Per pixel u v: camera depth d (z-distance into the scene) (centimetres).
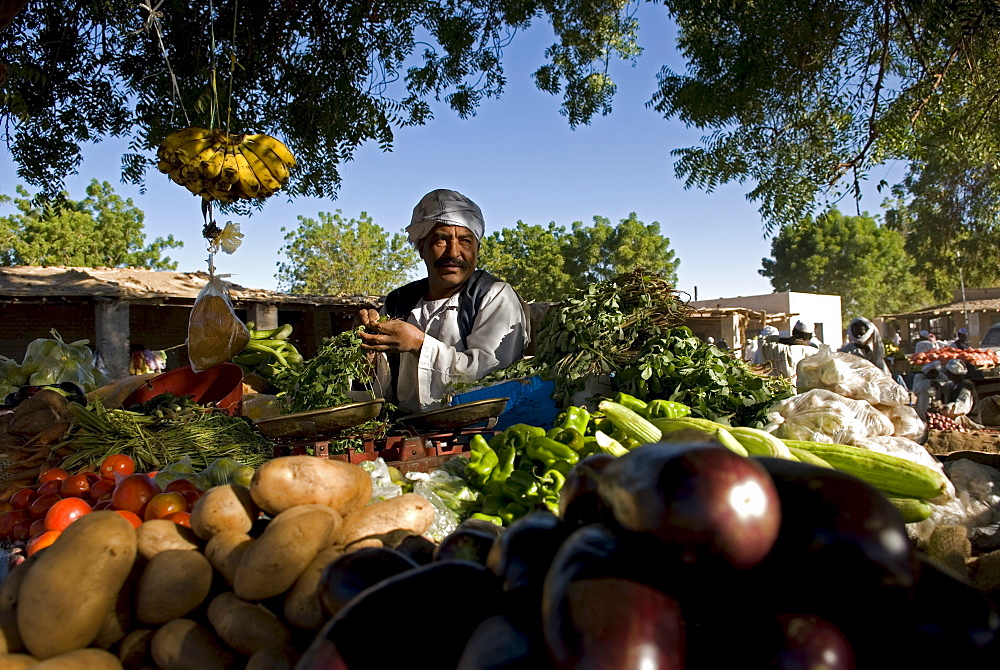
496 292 404
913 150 581
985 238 1413
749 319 1848
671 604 87
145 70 521
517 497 258
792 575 91
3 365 639
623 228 3672
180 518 218
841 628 89
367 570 131
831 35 548
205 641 140
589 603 85
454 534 141
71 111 529
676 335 352
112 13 425
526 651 94
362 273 3616
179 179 330
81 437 364
